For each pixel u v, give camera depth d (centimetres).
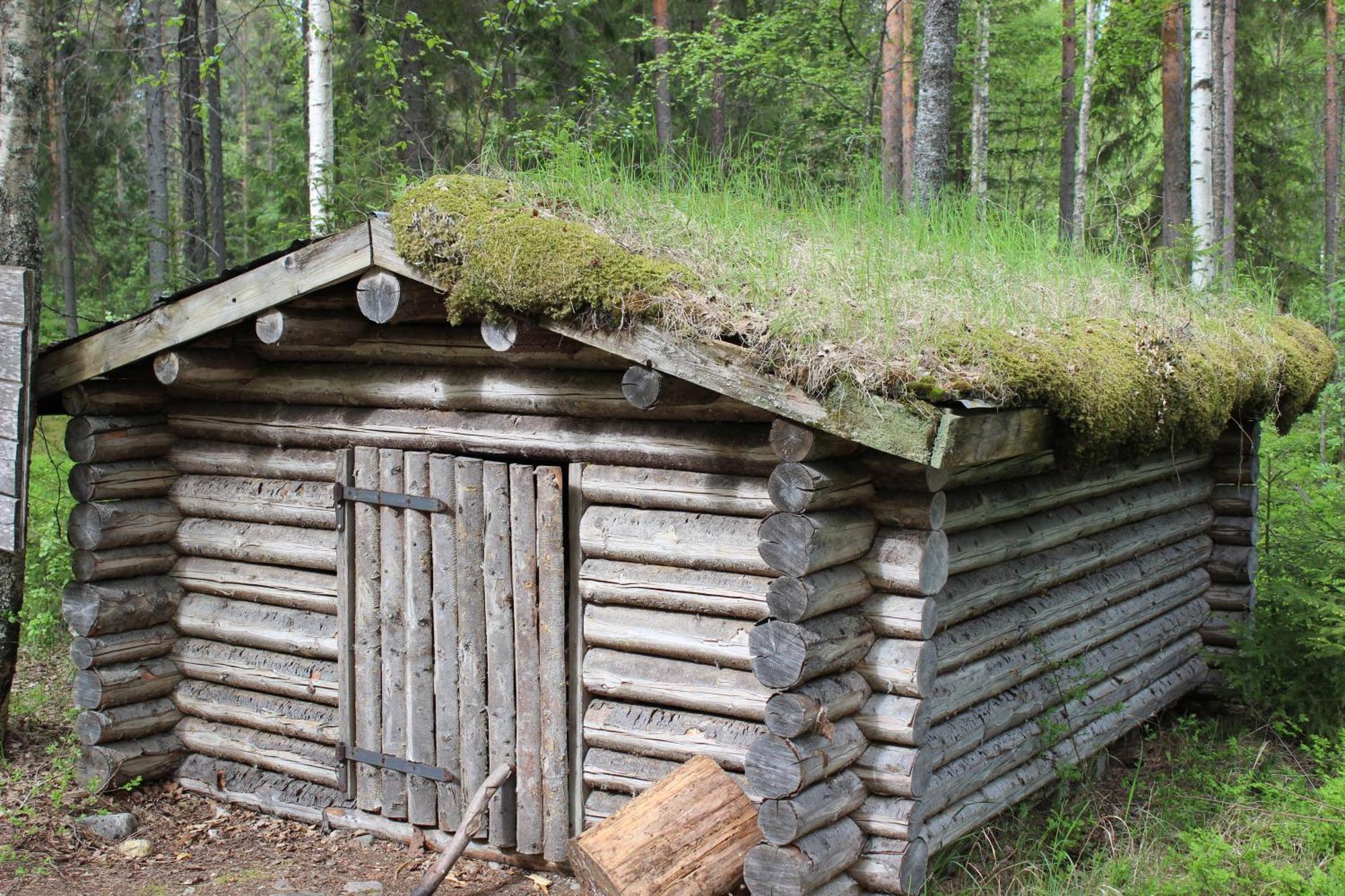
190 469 635
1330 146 1964
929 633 459
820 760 434
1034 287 605
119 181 2245
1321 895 453
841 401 402
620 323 440
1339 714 696
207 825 594
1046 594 592
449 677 542
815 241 614
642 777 495
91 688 604
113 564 611
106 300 1816
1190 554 773
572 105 1197
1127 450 524
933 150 1019
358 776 574
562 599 511
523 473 515
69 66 1538
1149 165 1830
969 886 500
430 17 1396
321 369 586
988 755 526
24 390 587
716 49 1497
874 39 1738
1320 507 872
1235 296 839
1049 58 2186
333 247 501
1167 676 739
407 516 548
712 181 669
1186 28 1939
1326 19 1941
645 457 493
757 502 463
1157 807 605
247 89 2605
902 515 459
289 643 597
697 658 478
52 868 535
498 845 532
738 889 464
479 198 479
